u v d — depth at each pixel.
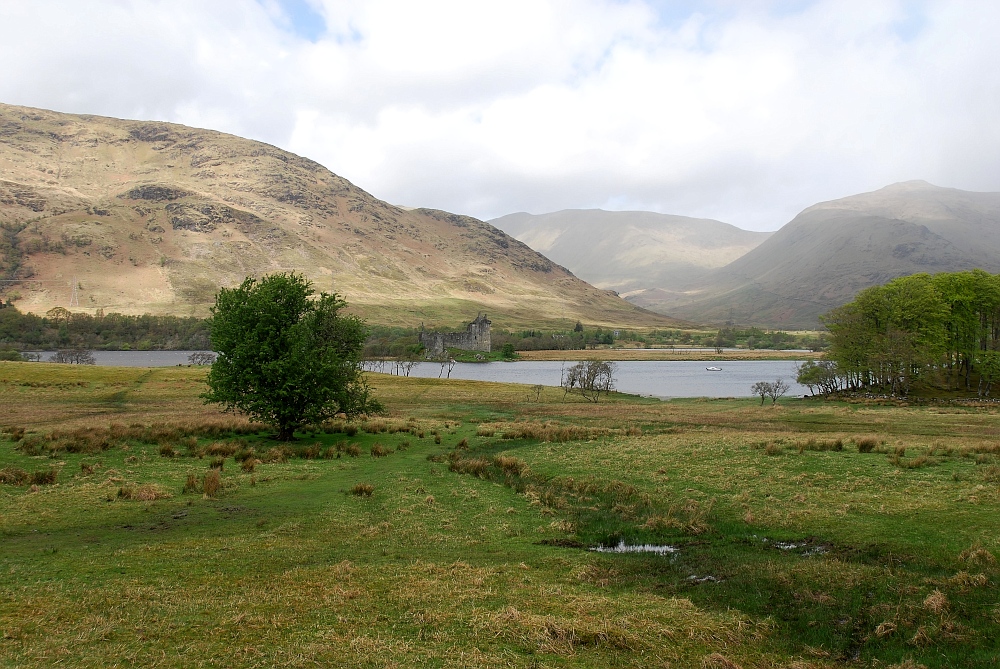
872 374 90.06
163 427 41.41
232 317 43.53
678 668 11.30
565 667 10.99
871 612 13.82
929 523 19.39
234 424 45.28
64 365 94.94
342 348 47.88
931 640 12.43
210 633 11.95
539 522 22.12
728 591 15.45
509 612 13.29
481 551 18.59
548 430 46.09
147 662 10.59
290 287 45.31
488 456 36.03
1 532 19.23
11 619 12.30
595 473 29.83
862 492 23.83
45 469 28.08
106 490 24.77
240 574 15.70
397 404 74.69
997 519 19.14
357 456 35.78
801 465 29.38
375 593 14.50
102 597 13.71
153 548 17.77
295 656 10.96
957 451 31.81
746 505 23.08
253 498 24.69
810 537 19.45
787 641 12.85
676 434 44.56
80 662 10.48
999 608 13.38
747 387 127.19
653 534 20.56
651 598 14.86
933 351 83.88
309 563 16.86
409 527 20.94
